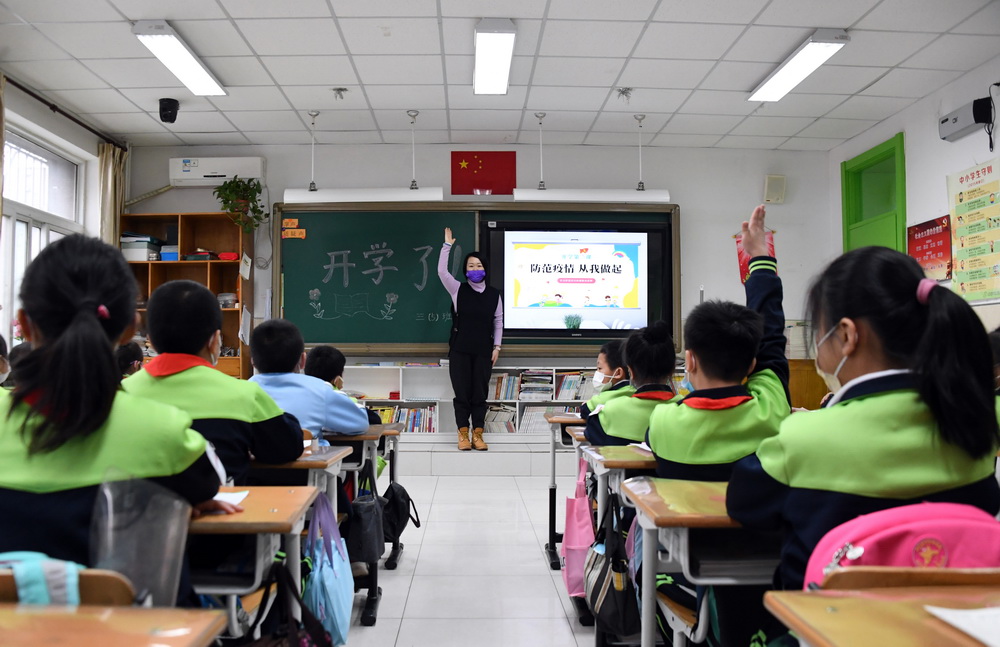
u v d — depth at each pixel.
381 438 2.92
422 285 5.68
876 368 0.94
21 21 3.71
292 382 2.19
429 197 5.61
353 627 2.26
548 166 5.91
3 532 0.88
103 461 0.93
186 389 1.46
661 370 2.17
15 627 0.63
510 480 4.93
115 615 0.66
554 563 2.90
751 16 3.71
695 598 1.40
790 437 0.96
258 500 1.26
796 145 5.90
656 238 5.73
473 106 5.04
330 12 3.65
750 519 1.02
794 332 5.84
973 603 0.65
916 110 4.95
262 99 4.88
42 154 5.04
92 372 0.91
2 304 4.53
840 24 3.79
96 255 0.99
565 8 3.62
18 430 0.91
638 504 1.22
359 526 2.27
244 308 5.57
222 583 1.22
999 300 4.21
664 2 3.56
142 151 5.86
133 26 3.75
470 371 5.36
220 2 3.54
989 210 4.29
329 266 5.67
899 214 5.09
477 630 2.24
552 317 5.67
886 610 0.64
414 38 3.96
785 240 5.97
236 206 5.43
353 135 5.67
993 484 0.89
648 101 4.95
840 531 0.82
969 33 3.89
